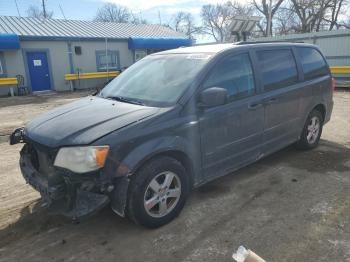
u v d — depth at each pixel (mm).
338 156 5348
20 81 17844
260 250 2992
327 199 3898
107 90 4336
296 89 4863
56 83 19281
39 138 3184
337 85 14711
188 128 3451
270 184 4352
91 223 3545
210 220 3520
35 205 3982
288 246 3033
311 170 4789
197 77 3635
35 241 3270
